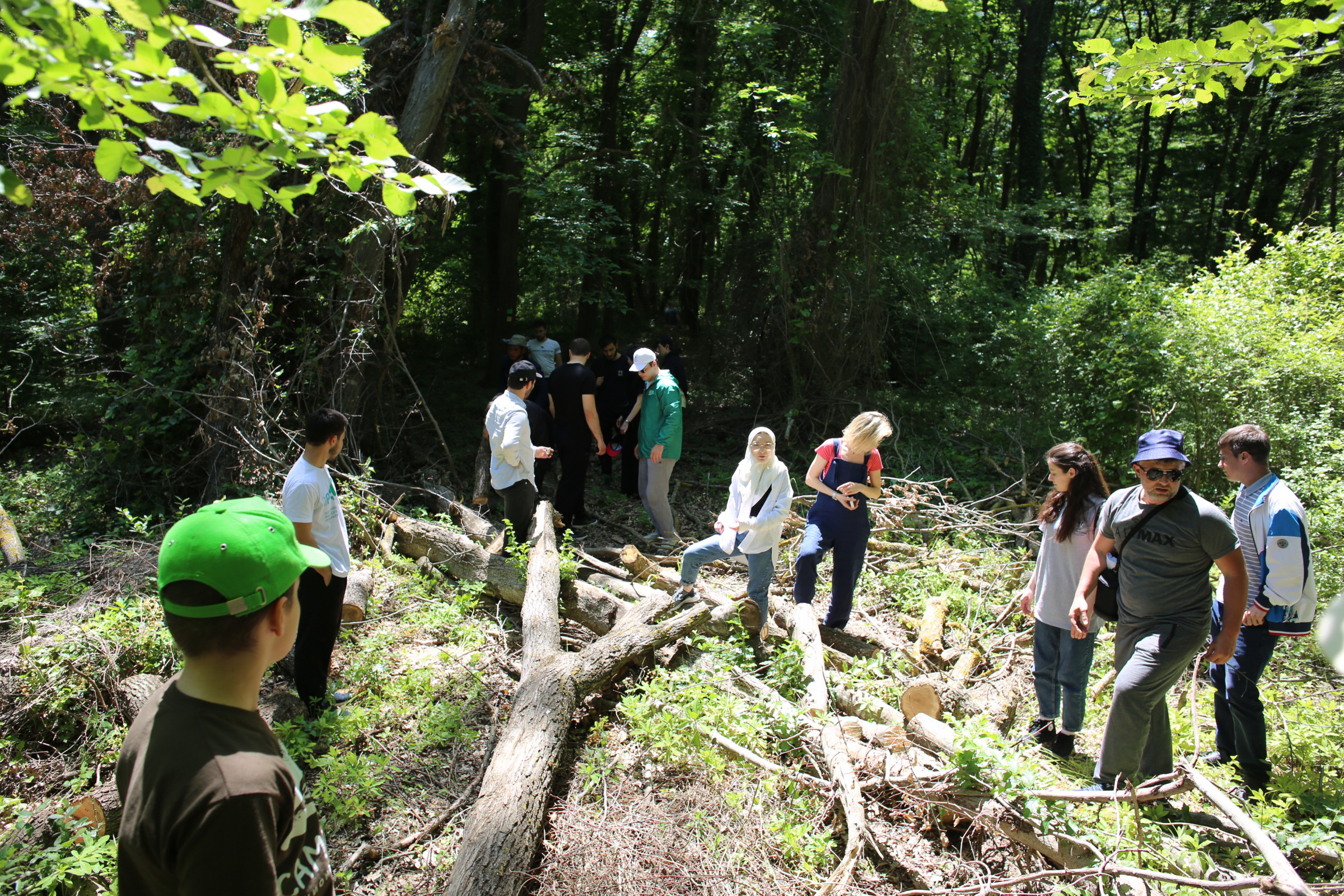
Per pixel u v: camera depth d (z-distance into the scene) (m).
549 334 17.20
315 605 4.16
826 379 11.26
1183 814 3.77
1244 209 21.72
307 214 7.80
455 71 8.80
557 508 7.91
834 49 12.09
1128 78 3.55
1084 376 9.38
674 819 3.56
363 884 3.28
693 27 14.67
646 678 4.77
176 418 7.20
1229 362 8.15
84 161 7.50
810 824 3.49
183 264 7.43
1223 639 3.73
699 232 15.05
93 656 4.20
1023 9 18.80
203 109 1.60
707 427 11.30
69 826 3.04
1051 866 3.36
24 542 6.66
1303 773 4.05
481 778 3.93
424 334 15.76
